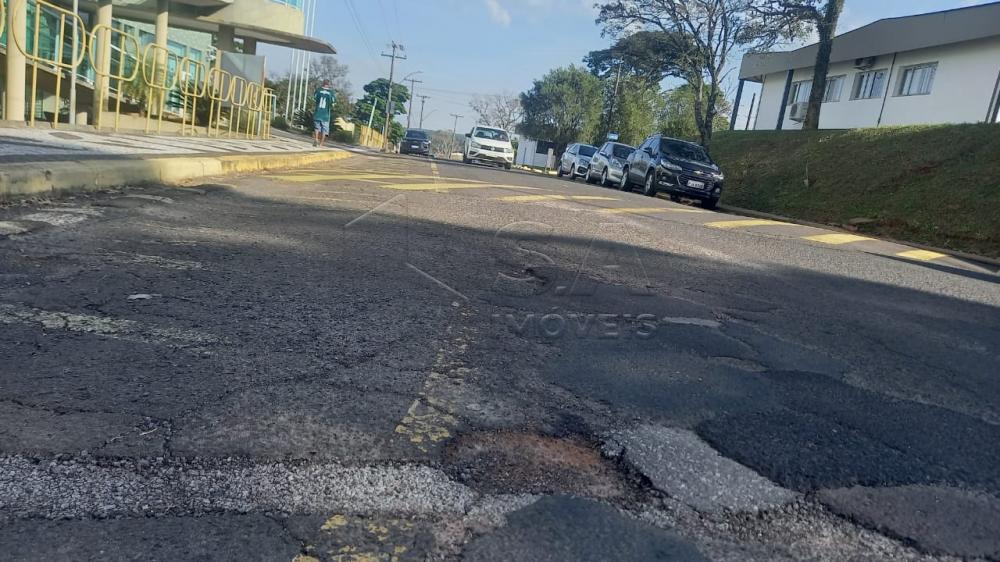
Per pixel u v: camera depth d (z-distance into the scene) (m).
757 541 1.77
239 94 19.03
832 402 2.93
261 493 1.77
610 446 2.24
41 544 1.50
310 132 41.53
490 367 2.88
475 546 1.63
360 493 1.81
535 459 2.10
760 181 20.36
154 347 2.68
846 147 19.06
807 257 7.75
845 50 26.42
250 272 4.02
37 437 1.92
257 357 2.70
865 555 1.76
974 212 12.80
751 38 25.98
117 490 1.72
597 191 14.67
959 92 21.56
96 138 9.52
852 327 4.48
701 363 3.26
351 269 4.40
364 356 2.84
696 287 5.15
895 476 2.25
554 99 60.41
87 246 4.12
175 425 2.07
